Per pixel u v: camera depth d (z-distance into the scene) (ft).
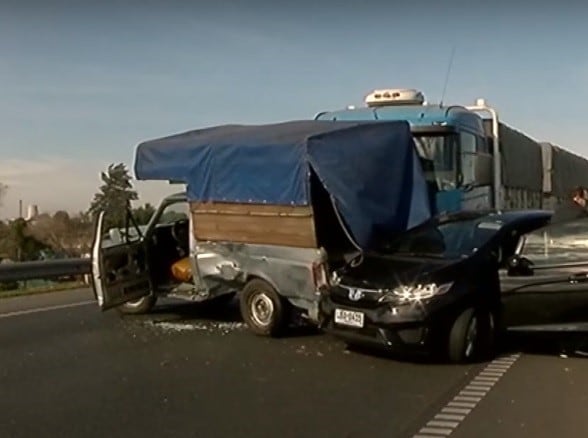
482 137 48.55
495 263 29.96
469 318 28.53
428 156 42.57
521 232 31.53
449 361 28.71
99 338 34.14
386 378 26.50
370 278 29.32
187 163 35.73
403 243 32.68
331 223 32.68
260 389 25.02
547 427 20.74
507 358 29.66
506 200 54.95
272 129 35.06
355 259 32.04
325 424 21.08
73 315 40.96
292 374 27.14
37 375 27.04
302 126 35.12
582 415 21.88
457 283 28.45
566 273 28.73
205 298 37.19
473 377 26.66
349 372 27.43
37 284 56.80
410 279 28.50
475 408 22.67
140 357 30.07
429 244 31.65
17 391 24.82
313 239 31.81
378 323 28.22
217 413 22.21
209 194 35.01
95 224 37.81
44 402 23.48
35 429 20.76
